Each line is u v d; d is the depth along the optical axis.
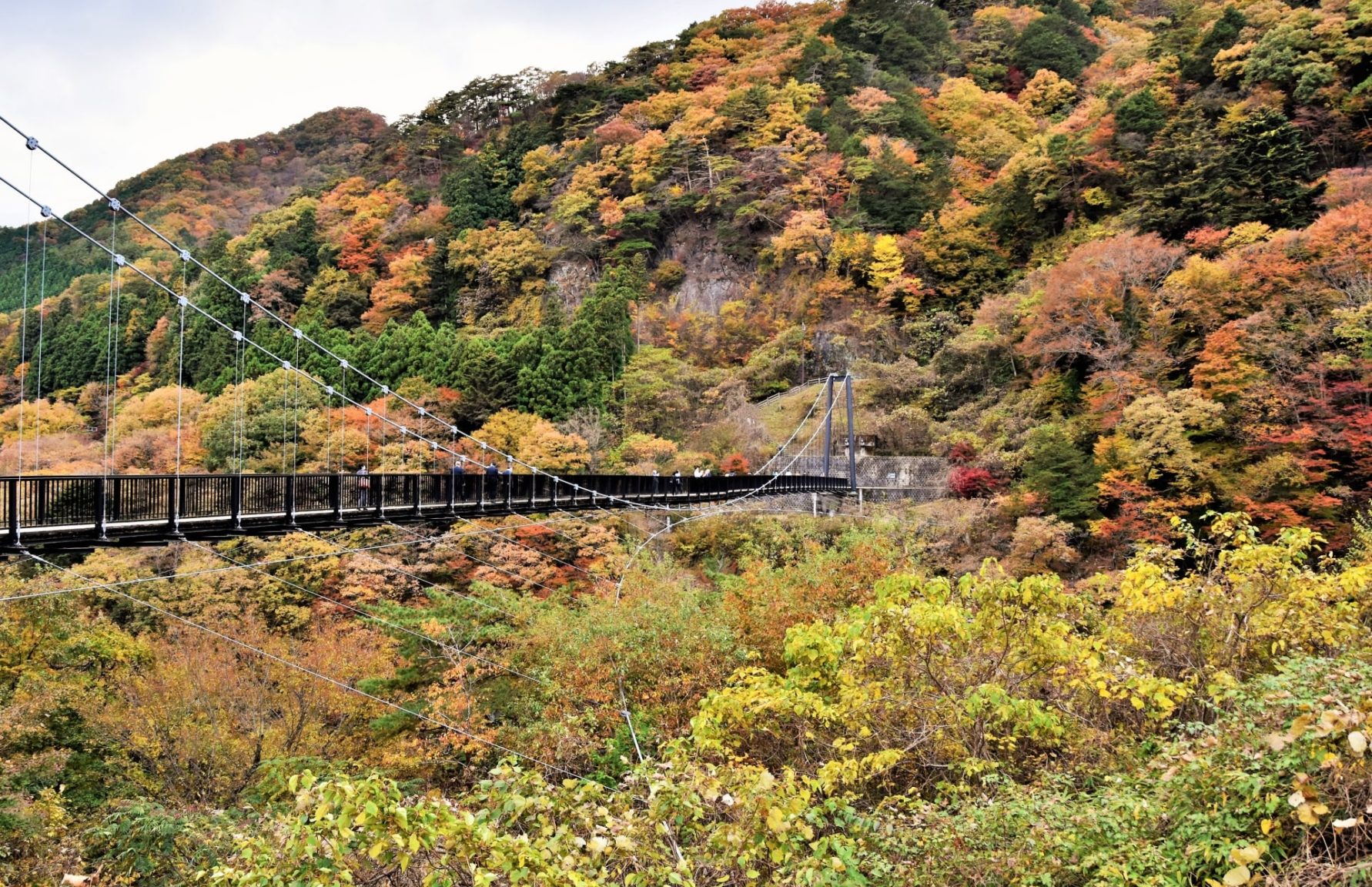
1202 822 7.61
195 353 53.69
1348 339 37.59
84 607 25.12
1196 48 67.44
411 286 78.56
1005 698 11.15
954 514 42.22
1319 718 6.47
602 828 7.27
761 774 8.16
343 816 6.62
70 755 17.75
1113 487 37.16
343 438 36.94
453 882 7.20
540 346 56.16
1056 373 51.03
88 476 13.13
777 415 61.12
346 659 21.94
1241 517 14.44
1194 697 12.44
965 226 71.62
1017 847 8.49
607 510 28.00
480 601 24.22
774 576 25.41
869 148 80.44
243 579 28.48
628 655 19.38
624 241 79.56
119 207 17.44
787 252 75.50
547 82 120.56
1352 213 41.91
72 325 57.59
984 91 93.75
